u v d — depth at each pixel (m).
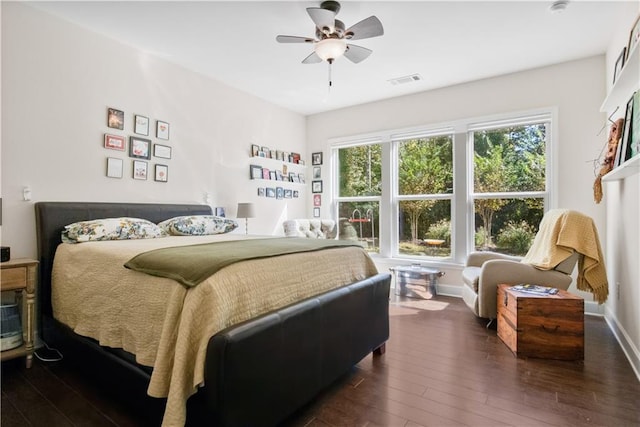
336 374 1.88
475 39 3.05
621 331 2.61
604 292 2.64
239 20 2.75
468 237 4.12
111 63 3.05
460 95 4.14
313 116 5.41
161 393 1.29
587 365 2.23
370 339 2.24
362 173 5.04
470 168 4.14
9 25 2.45
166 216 3.39
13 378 2.09
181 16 2.69
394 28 2.86
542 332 2.34
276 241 2.41
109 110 3.03
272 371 1.45
